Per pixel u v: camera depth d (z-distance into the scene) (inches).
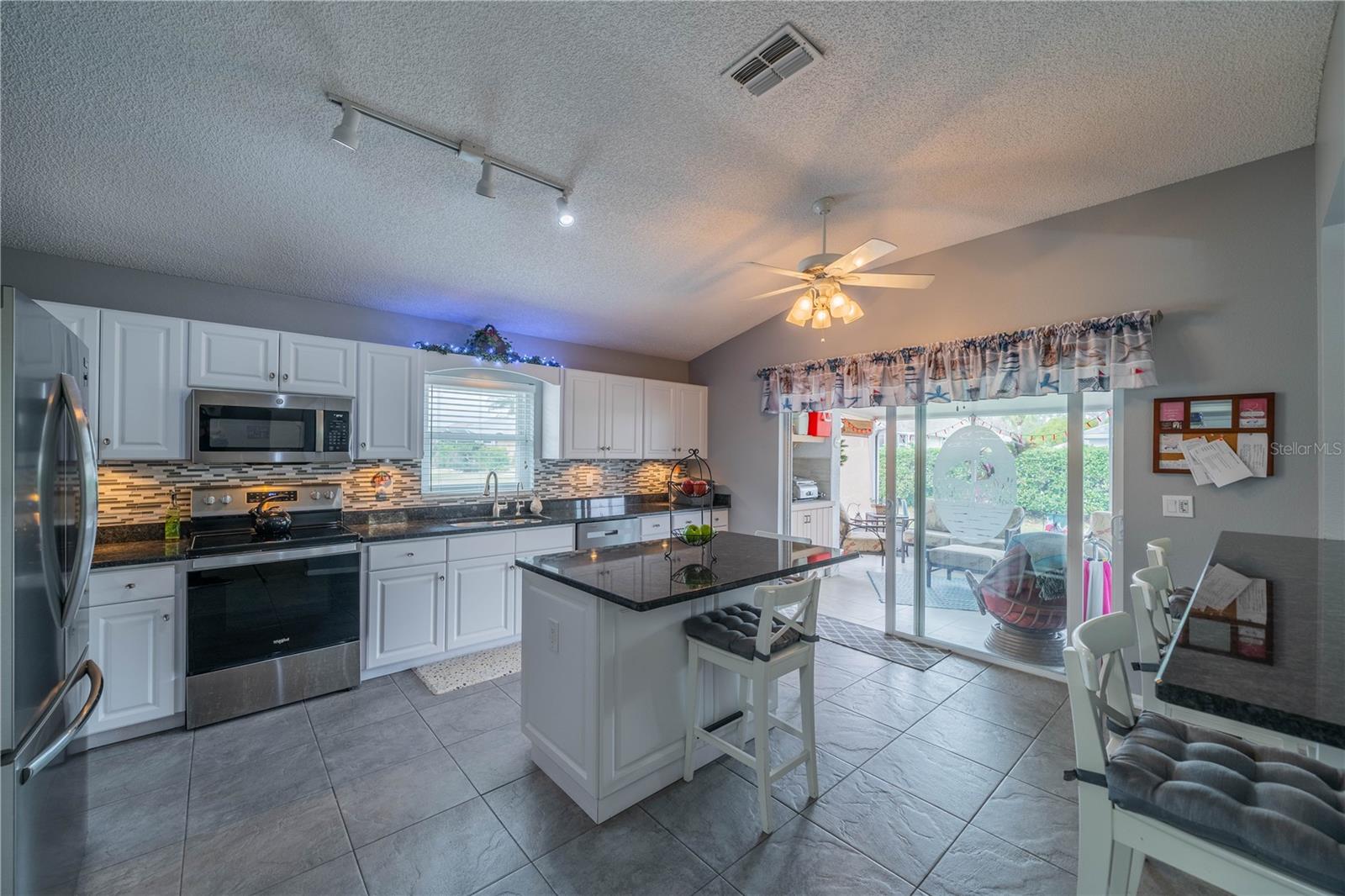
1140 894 66.1
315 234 119.0
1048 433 134.5
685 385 212.8
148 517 121.4
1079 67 82.2
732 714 99.9
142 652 100.4
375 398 140.9
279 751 97.2
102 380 107.4
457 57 78.5
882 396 158.1
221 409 118.0
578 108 90.3
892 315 159.2
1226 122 93.7
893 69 83.0
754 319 195.9
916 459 158.6
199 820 79.3
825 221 119.8
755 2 71.2
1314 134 95.7
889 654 147.6
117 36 71.5
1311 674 34.5
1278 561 69.2
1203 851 39.2
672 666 88.3
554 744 87.4
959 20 74.0
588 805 80.5
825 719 111.2
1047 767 93.7
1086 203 122.6
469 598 142.7
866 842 75.5
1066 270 127.2
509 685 125.1
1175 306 112.3
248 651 110.4
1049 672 131.6
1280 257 101.2
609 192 114.9
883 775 91.3
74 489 62.4
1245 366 104.4
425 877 69.2
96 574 96.4
